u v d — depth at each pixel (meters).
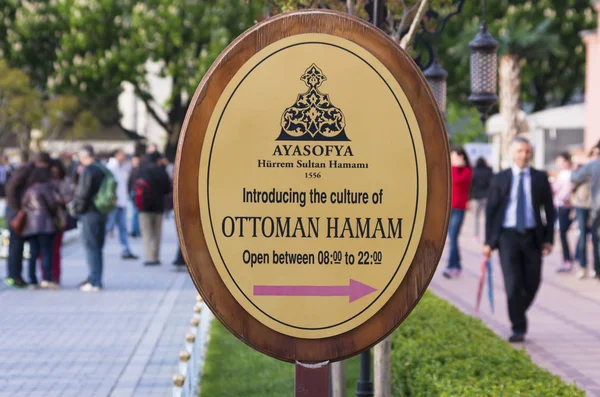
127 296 16.00
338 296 4.68
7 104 47.94
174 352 11.30
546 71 53.38
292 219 4.66
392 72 4.65
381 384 7.73
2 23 55.50
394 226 4.68
